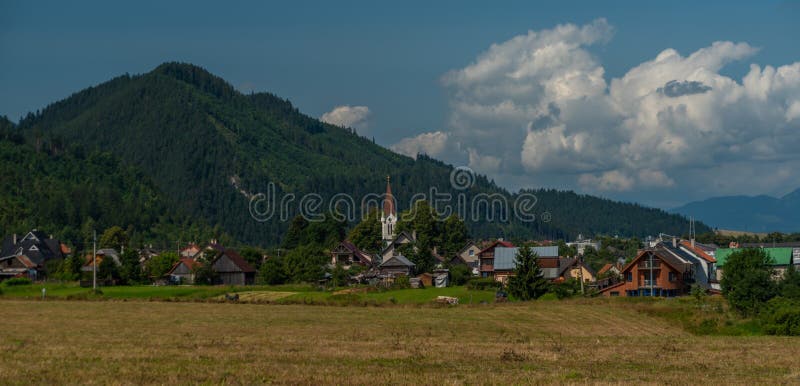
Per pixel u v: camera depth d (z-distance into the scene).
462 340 51.84
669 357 43.75
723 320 69.00
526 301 85.19
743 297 71.81
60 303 81.69
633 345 50.03
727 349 48.19
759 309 69.56
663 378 36.03
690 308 75.12
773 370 39.25
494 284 108.25
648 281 101.50
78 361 38.19
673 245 125.31
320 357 40.75
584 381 34.41
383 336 53.19
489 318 68.31
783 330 63.12
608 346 49.28
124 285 123.19
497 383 33.59
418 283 113.50
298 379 33.50
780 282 74.44
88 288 112.00
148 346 44.69
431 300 89.19
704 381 35.31
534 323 65.44
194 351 42.41
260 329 56.62
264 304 81.56
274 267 125.44
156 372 34.91
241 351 42.69
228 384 32.12
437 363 39.56
